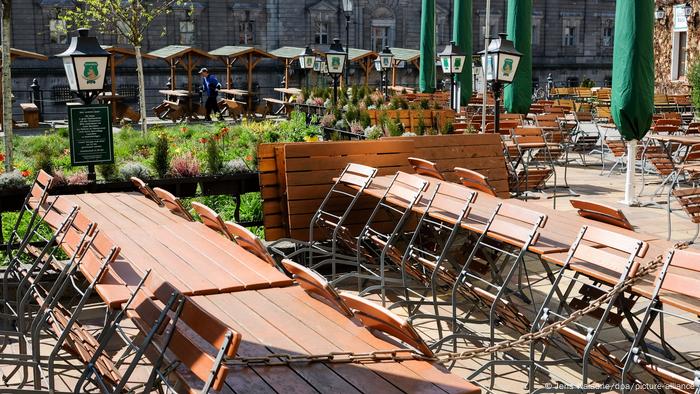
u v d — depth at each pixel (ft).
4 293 23.27
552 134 54.85
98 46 33.14
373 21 200.95
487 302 22.34
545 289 29.35
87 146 33.06
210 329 12.66
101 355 16.71
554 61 223.30
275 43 191.42
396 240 30.96
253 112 124.98
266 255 20.31
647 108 44.14
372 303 14.97
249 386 13.58
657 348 23.65
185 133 69.82
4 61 38.96
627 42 43.34
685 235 38.17
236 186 34.71
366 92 87.45
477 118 59.00
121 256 21.29
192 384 13.60
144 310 14.79
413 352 14.85
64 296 27.78
